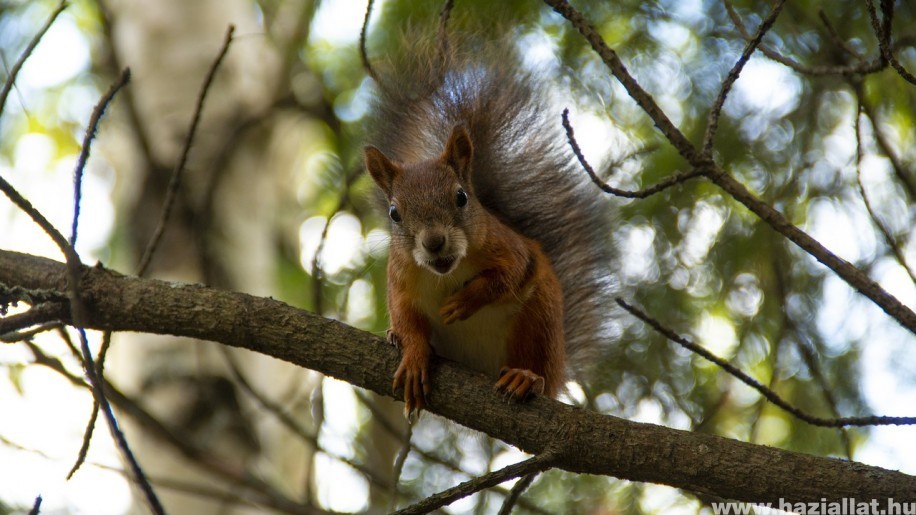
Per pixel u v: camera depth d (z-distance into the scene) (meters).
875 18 6.39
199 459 10.38
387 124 11.45
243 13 16.25
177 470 12.70
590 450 7.19
